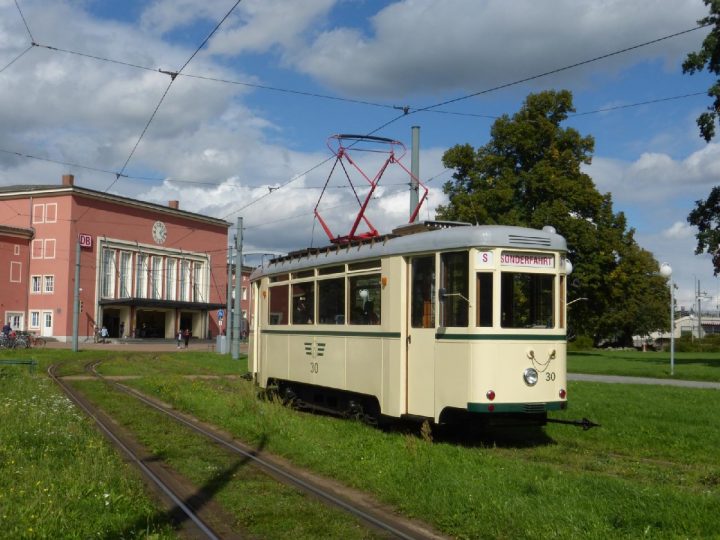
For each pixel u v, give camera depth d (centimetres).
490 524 680
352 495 851
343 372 1405
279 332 1702
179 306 7125
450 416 1148
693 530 638
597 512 695
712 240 3272
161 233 7288
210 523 732
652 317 7619
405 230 1317
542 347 1145
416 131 2052
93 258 6519
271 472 967
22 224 6469
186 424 1395
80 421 1281
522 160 4100
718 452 1085
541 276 1163
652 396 1772
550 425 1334
